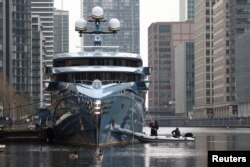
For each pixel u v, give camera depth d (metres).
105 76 99.69
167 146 102.19
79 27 107.38
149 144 106.75
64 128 103.56
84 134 96.69
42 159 77.50
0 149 93.38
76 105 96.12
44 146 102.25
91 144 95.81
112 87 95.75
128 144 105.38
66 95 99.19
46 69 105.69
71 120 99.19
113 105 95.31
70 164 70.56
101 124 93.62
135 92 102.25
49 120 119.44
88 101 92.94
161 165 69.31
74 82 100.12
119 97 96.31
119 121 99.19
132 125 104.56
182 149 94.81
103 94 93.19
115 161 73.88
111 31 109.12
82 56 99.81
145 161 74.00
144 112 113.06
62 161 74.31
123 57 100.31
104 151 88.94
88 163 71.56
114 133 99.06
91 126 93.94
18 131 126.44
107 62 100.00
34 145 107.19
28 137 126.69
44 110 123.00
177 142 114.00
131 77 102.19
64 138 105.69
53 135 114.56
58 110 105.06
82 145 98.25
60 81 102.38
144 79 106.44
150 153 85.81
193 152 88.38
